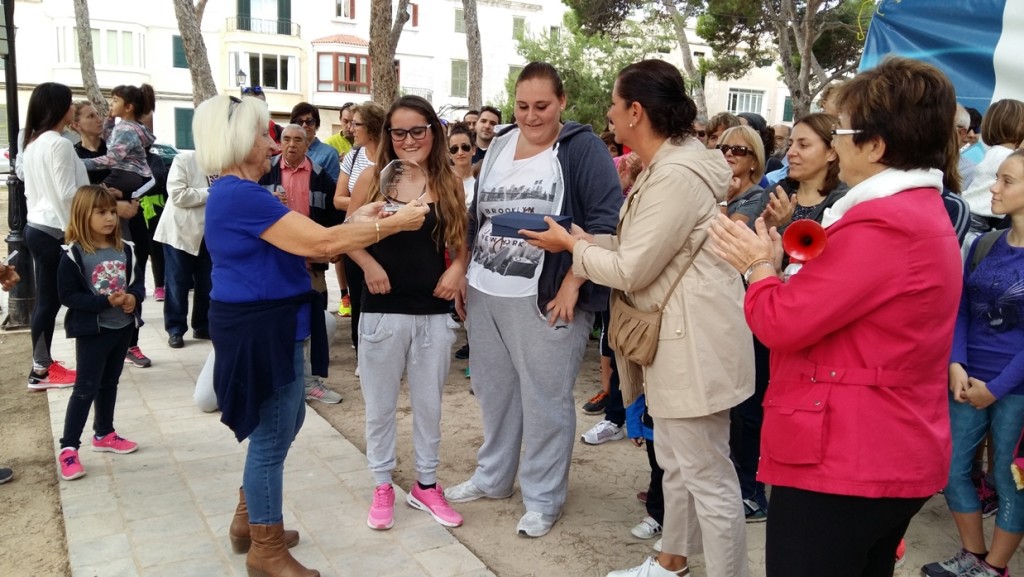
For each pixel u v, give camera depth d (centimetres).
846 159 177
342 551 308
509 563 304
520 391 343
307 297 273
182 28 1012
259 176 270
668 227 232
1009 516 278
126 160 616
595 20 2236
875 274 161
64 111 523
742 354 243
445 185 319
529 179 312
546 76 302
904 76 167
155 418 458
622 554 312
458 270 325
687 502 263
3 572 295
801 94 1603
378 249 315
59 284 367
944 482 173
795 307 169
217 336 263
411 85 3338
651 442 311
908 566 307
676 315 241
